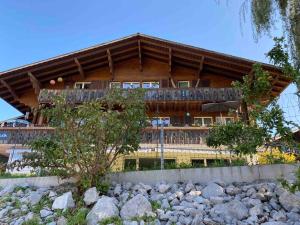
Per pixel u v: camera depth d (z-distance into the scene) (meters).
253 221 4.84
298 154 6.46
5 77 14.80
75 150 6.23
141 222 4.96
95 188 5.87
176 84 15.93
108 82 16.08
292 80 5.62
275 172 6.43
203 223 4.81
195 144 11.88
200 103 14.23
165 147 10.80
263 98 6.53
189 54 15.22
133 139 6.71
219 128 6.79
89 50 15.15
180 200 5.74
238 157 7.65
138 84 16.11
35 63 14.81
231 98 13.65
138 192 6.03
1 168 8.22
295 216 4.84
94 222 5.07
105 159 6.38
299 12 5.58
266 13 5.99
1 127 12.63
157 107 14.28
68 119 6.39
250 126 6.32
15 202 6.21
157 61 16.70
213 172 6.67
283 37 5.83
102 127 6.23
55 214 5.48
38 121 14.12
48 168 6.85
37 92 15.49
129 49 15.96
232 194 5.78
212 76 15.92
